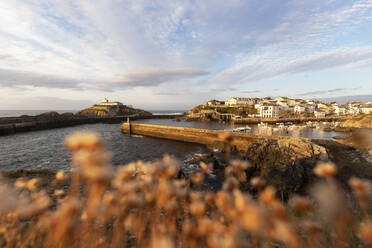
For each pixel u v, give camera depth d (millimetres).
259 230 966
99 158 919
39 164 23109
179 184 1516
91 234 1137
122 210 1280
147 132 51531
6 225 1172
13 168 21641
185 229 1200
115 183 1331
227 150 1616
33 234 1123
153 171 1487
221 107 135500
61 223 1043
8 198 1229
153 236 1184
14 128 55812
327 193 1287
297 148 17578
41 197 1281
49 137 47000
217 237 1101
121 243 1239
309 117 99562
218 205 1215
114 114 131750
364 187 1096
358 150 19406
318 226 1200
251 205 1025
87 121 90062
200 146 37188
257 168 17797
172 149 34062
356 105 140375
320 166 1355
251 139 31859
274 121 88562
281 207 1050
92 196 1043
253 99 144250
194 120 109500
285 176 14258
